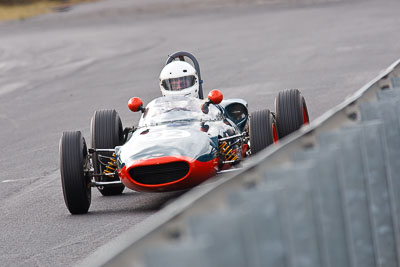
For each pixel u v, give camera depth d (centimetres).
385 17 12288
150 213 3064
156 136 3144
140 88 7731
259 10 16750
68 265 2378
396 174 1736
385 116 1734
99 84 8438
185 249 861
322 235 1211
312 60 8181
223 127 3425
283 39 10731
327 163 1276
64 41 14650
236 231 960
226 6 18775
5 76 10375
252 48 10094
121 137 3747
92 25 17950
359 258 1386
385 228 1517
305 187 1143
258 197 1045
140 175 2986
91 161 3750
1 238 2862
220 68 8419
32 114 6894
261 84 6900
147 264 877
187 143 3022
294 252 1120
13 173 4347
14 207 3447
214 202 1057
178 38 12838
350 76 6756
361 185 1426
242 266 965
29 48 13962
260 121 3328
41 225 3027
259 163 1164
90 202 3259
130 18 18812
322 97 5822
